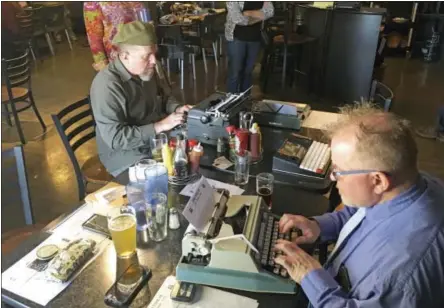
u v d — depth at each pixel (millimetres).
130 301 1001
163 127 1930
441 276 884
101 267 1123
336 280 1065
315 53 4723
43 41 7176
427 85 5328
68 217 1345
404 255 893
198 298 1019
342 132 995
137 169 1534
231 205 1246
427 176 1131
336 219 1323
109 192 1480
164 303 1000
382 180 946
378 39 4086
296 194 1509
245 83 4195
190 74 5496
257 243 1133
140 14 2775
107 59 2771
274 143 1925
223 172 1664
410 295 863
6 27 5246
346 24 4207
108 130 1898
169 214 1323
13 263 1131
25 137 3605
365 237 1027
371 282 919
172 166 1589
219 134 1852
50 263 1117
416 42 6879
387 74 5832
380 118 984
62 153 3326
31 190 2811
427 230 919
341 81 4480
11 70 3516
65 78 5344
